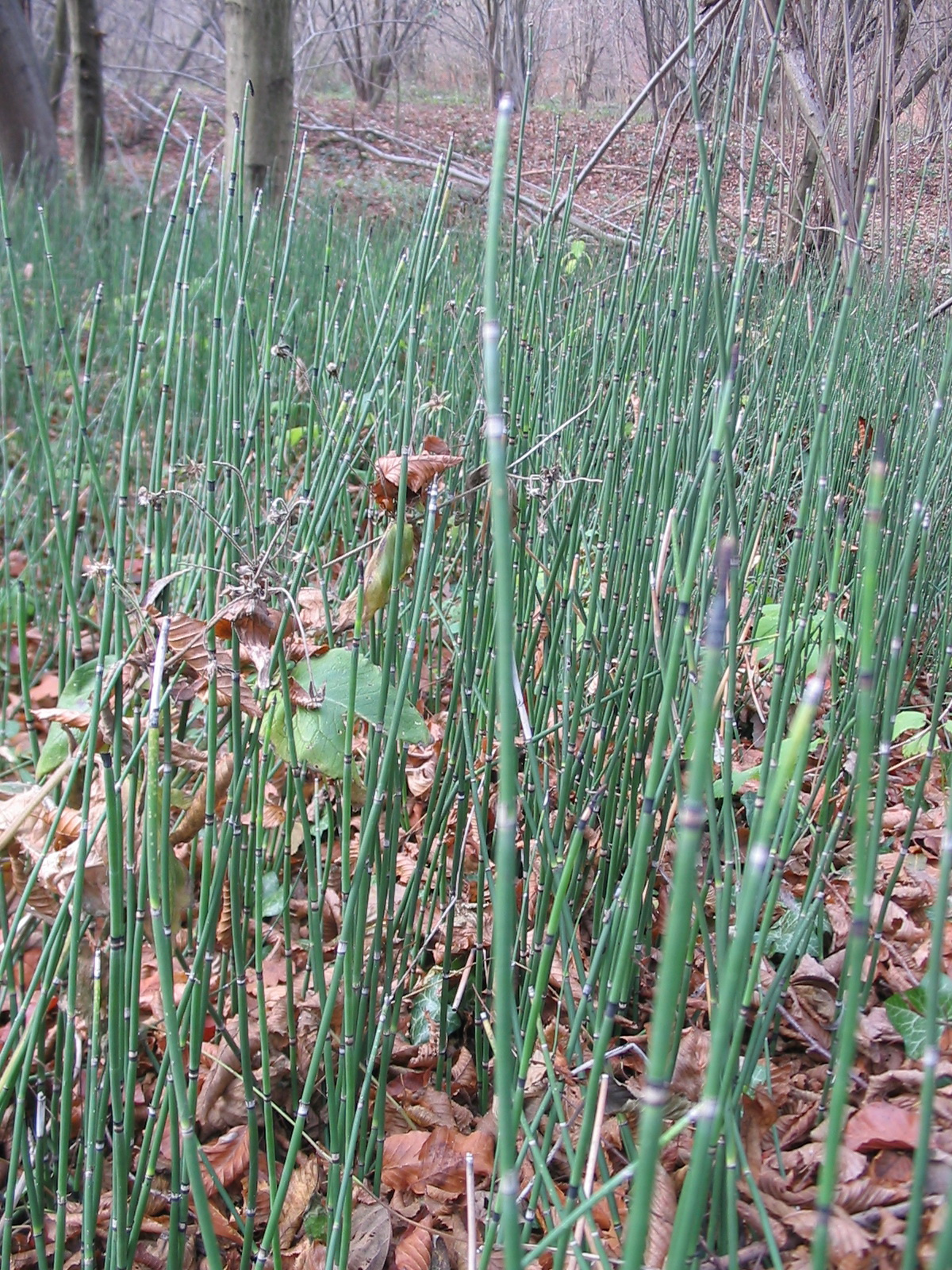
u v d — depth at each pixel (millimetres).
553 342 2186
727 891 976
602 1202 1107
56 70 8586
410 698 1562
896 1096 1171
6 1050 1119
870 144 2588
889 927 1489
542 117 8492
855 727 1472
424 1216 1236
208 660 1083
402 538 1064
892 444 2014
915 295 2961
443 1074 1404
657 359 1574
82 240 4508
